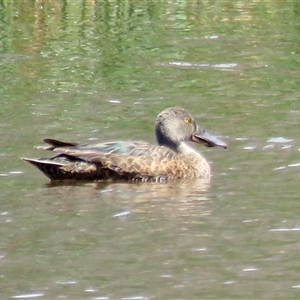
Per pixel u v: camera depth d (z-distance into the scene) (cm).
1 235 1727
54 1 3928
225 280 1545
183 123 2244
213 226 1773
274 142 2317
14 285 1532
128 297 1487
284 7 3994
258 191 1972
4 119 2503
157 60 3191
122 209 1878
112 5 3925
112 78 2958
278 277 1552
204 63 3150
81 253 1653
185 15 3844
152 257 1634
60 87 2847
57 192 1986
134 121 2508
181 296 1490
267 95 2766
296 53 3275
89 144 2158
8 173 2105
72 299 1483
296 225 1767
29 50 3303
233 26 3694
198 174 2134
